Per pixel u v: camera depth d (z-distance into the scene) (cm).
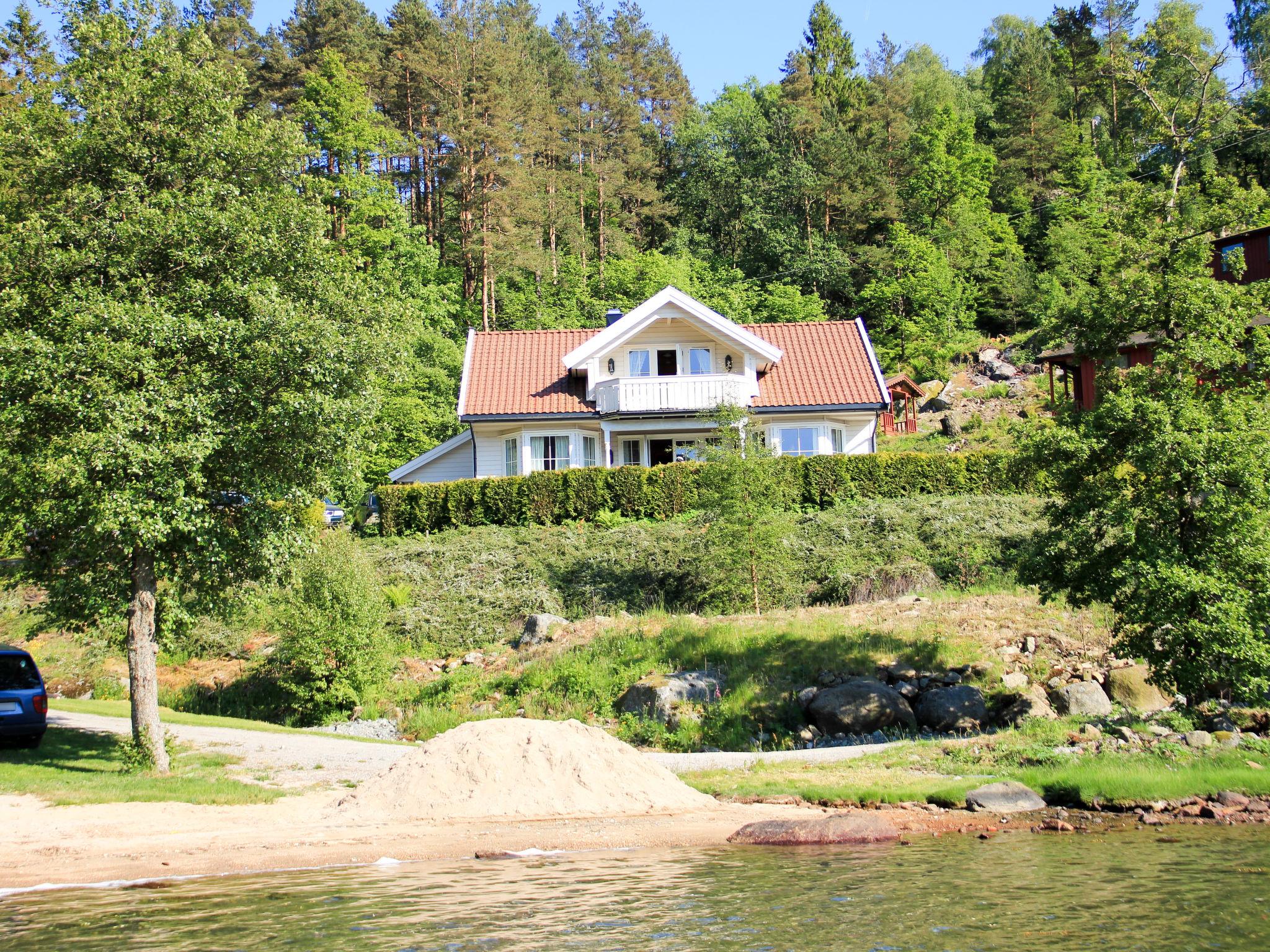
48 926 858
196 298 1596
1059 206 6612
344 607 2252
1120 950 751
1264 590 1561
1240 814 1230
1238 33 6744
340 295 1717
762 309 6519
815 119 7744
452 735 1491
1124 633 1736
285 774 1603
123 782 1464
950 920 834
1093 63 7725
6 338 1449
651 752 1856
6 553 1808
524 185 5556
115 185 1636
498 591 2769
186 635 1767
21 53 3366
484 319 5566
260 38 6000
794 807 1366
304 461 1672
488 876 1031
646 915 870
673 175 8062
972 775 1458
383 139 5109
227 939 814
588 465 3744
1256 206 1773
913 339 5734
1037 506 3002
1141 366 1745
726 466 2542
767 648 2170
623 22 8288
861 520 2956
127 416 1446
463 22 5912
